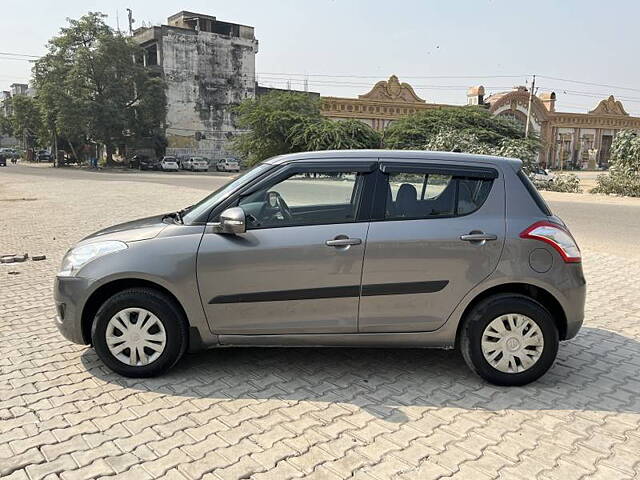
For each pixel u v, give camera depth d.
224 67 56.47
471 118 34.62
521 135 35.22
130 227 4.18
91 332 4.01
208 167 51.75
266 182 3.96
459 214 3.89
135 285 3.96
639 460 3.03
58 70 46.81
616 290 6.93
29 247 9.75
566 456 3.06
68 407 3.56
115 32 48.09
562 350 4.76
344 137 33.94
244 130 57.88
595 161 62.78
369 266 3.79
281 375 4.11
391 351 4.63
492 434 3.29
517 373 3.91
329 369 4.24
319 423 3.40
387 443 3.18
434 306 3.86
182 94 54.12
